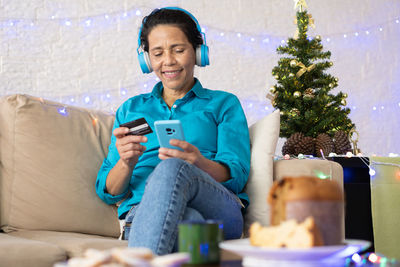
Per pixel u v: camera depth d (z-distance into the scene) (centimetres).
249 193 156
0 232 157
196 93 167
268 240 71
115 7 295
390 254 183
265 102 317
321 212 72
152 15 168
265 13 324
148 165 158
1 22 271
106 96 288
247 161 154
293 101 218
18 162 156
